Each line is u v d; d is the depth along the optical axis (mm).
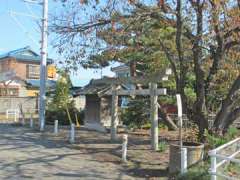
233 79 19562
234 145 14047
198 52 16344
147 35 18641
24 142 20094
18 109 43281
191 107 17547
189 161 12562
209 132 15992
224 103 16250
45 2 27422
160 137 21516
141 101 26688
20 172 12727
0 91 52531
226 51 17188
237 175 11812
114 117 21125
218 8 14938
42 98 27281
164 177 12508
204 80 17094
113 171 13312
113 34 18000
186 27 16766
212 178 9750
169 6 16078
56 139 21500
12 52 59312
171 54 19297
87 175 12578
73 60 19844
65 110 33281
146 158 15633
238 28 15680
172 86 23047
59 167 13781
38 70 60500
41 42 27875
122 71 31391
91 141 20688
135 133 24469
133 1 15992
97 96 28000
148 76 18422
